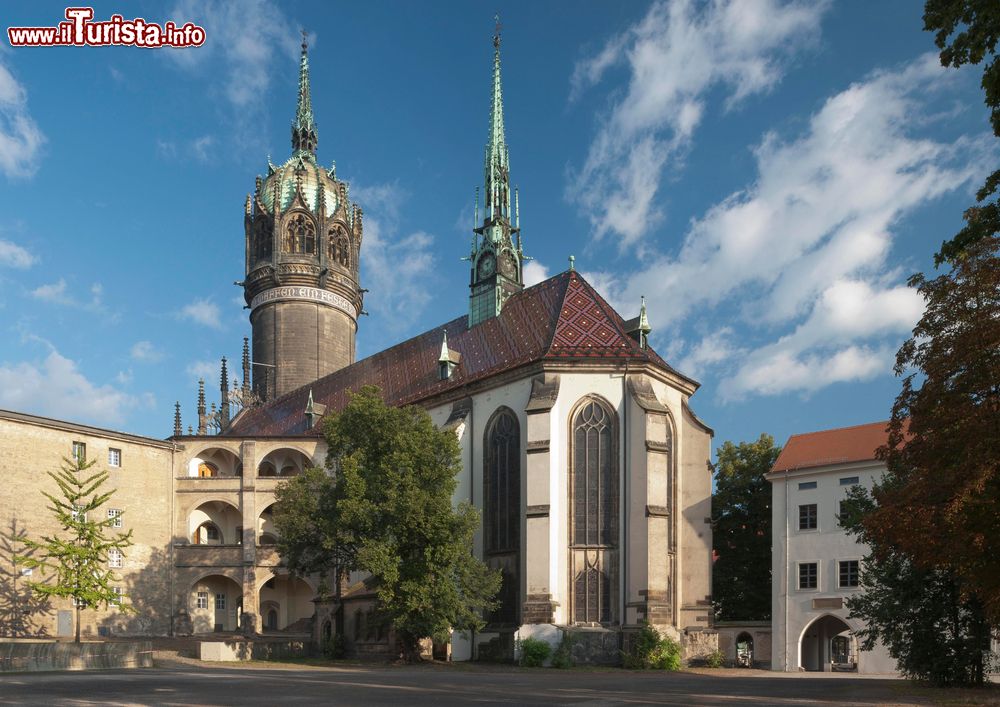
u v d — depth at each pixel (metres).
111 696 25.61
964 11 21.12
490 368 61.81
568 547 52.62
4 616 62.47
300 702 23.64
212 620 74.75
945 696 27.08
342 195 99.88
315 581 73.94
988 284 27.61
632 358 55.03
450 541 46.94
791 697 26.56
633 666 48.03
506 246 70.31
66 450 68.06
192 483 74.94
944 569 30.42
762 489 69.81
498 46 74.56
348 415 49.66
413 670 43.34
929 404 27.92
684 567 56.03
